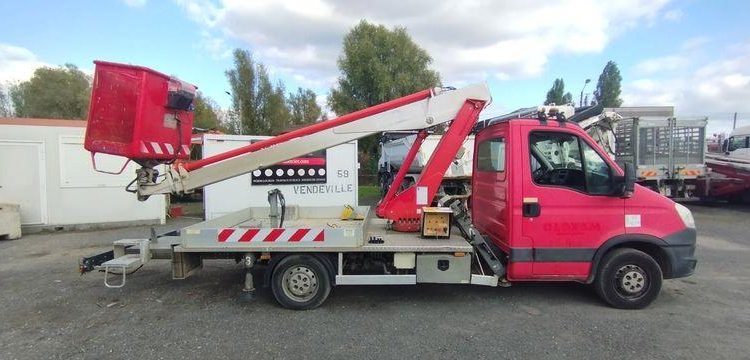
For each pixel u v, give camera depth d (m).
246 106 33.38
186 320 4.62
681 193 13.49
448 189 11.99
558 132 4.87
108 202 11.34
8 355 3.83
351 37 33.00
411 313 4.81
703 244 8.63
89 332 4.33
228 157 5.13
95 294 5.51
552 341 4.08
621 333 4.25
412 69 32.94
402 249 4.78
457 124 5.30
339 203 11.22
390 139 18.44
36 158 10.68
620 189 4.70
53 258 7.70
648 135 13.09
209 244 4.83
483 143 5.85
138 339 4.15
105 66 4.39
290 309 4.91
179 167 5.00
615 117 8.35
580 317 4.67
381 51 32.34
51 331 4.36
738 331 4.30
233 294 5.48
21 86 52.06
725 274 6.40
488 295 5.40
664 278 4.98
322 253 4.88
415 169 13.10
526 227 4.78
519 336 4.20
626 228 4.80
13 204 9.73
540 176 4.89
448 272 4.86
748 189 13.95
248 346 3.99
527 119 4.93
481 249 5.01
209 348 3.95
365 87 32.34
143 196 4.90
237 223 6.11
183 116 5.01
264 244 4.82
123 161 11.45
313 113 42.81
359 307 5.00
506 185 4.92
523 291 5.55
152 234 5.16
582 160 4.83
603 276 4.86
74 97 47.31
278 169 10.85
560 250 4.79
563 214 4.78
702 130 13.32
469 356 3.78
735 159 14.47
